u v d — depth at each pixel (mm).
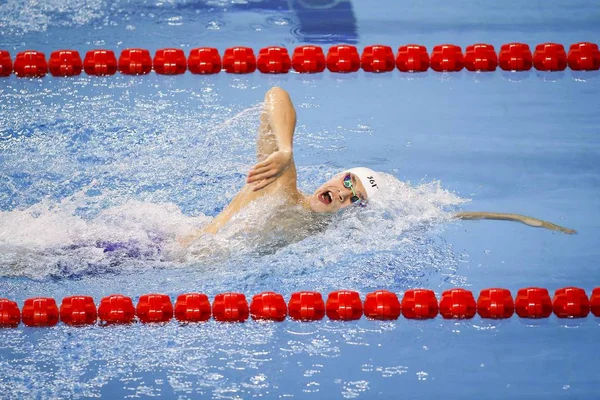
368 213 14656
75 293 12938
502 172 16703
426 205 15250
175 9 23812
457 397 10820
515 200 15750
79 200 15008
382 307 12742
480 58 20875
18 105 18609
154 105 18828
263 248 14000
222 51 21250
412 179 16266
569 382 11195
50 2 24000
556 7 24266
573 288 12977
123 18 23156
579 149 17547
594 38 22047
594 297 12898
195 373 11273
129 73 20312
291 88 19984
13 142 17047
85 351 11766
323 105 19250
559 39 22031
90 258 13531
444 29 22797
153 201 15078
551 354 11906
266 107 13766
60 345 11914
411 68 20906
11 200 14992
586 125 18469
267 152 14211
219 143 17234
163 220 14352
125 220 14250
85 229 13922
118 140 17266
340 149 17391
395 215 14867
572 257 14117
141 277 13383
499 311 12781
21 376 11133
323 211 14508
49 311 12430
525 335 12398
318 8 24125
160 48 21312
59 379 11078
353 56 20906
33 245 13594
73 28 22500
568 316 12852
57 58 20172
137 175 16016
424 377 11289
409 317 12812
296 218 14297
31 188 15406
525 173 16688
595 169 16844
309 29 22703
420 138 17906
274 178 12438
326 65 20938
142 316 12562
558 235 14750
